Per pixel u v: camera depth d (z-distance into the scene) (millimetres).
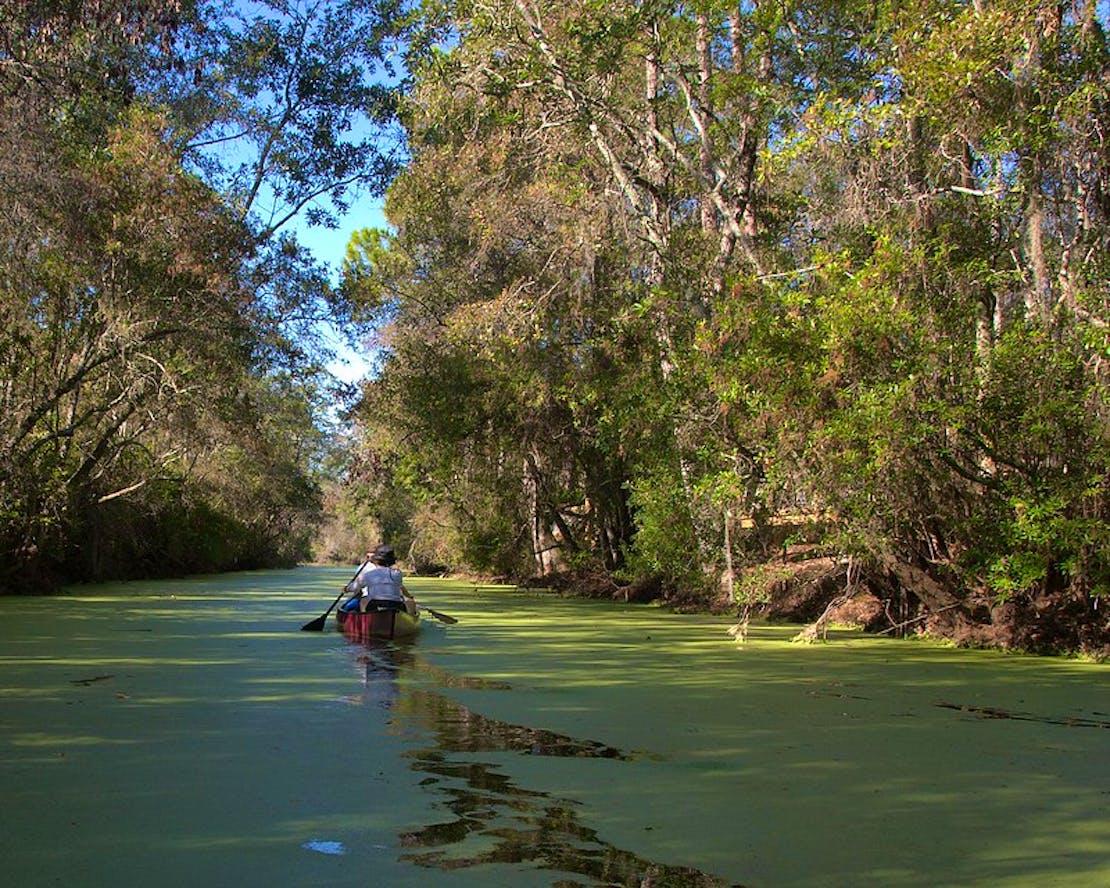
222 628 15336
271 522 57562
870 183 14742
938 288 12820
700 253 18641
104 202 20812
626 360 20938
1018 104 12602
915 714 7902
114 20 14227
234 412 26672
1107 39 13039
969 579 12820
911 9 13523
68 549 29578
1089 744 6797
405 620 14500
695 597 20797
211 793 5289
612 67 18406
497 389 26938
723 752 6434
